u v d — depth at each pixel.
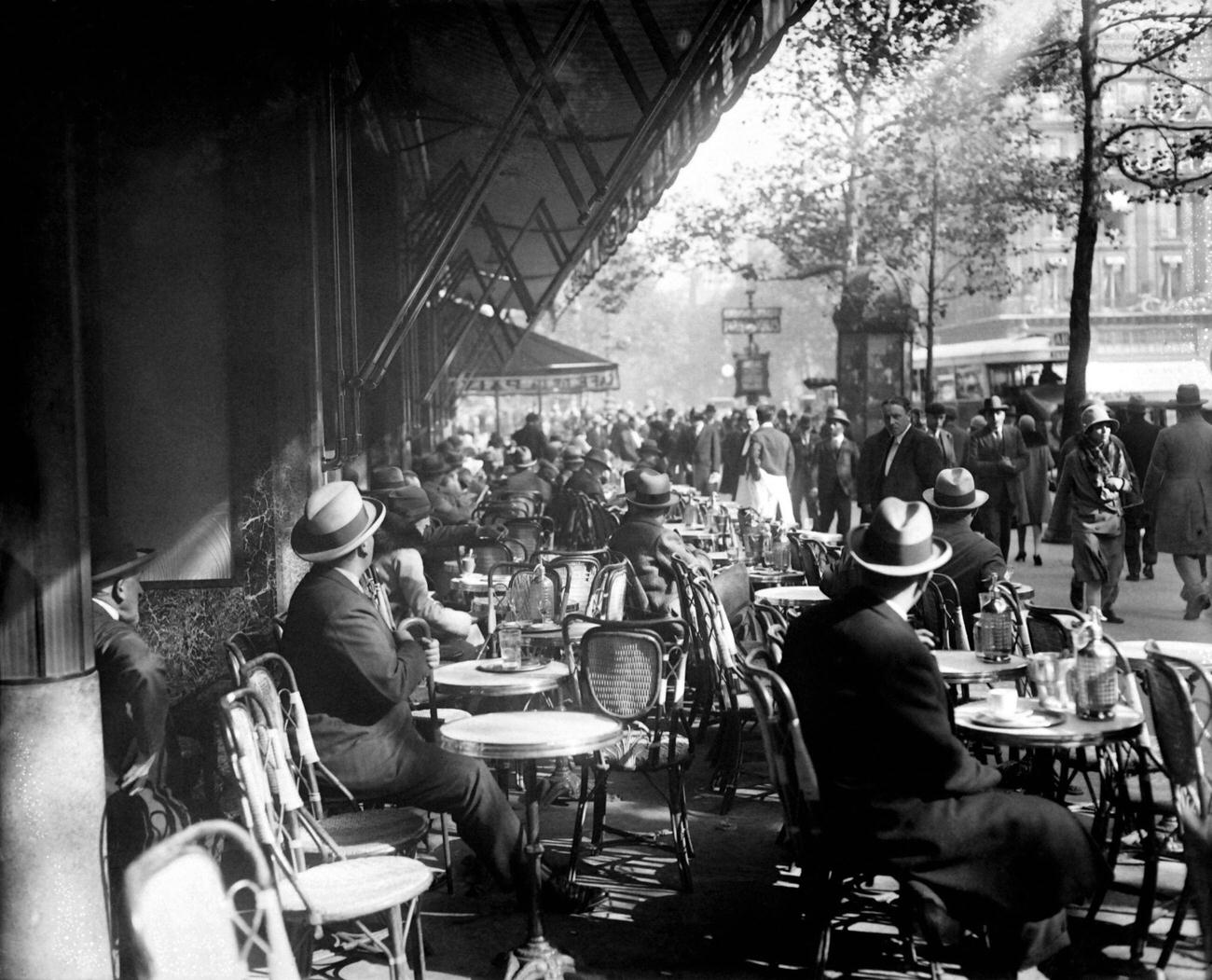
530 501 15.30
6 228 4.12
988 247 32.41
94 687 4.37
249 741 4.40
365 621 5.41
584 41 11.11
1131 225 54.19
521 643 7.24
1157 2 20.41
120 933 4.78
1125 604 13.73
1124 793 5.43
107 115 7.16
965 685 6.95
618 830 6.72
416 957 4.89
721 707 7.61
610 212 12.40
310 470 7.35
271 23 7.21
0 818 4.21
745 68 11.00
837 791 4.68
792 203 32.56
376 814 5.36
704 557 9.48
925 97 26.73
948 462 17.30
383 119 13.33
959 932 4.56
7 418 4.19
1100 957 5.06
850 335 26.56
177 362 7.31
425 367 23.47
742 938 5.41
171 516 7.30
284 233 7.29
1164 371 36.16
